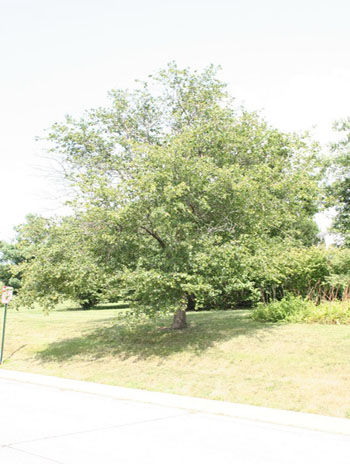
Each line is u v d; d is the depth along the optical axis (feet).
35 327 73.20
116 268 47.57
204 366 41.73
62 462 18.43
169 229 44.78
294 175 55.62
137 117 61.16
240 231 51.06
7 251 176.14
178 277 43.14
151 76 61.26
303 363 38.45
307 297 58.90
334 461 19.06
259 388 34.45
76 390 37.88
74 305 128.98
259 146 58.13
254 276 52.11
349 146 90.94
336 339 43.50
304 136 62.18
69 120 59.00
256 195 49.26
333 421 26.50
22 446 20.86
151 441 21.95
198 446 21.12
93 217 45.70
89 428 24.57
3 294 54.24
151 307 44.70
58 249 48.57
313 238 113.80
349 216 90.48
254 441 22.21
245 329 52.11
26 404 31.53
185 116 59.36
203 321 61.87
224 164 53.21
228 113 57.31
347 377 34.40
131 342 54.54
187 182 46.39
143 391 36.52
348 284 59.82
